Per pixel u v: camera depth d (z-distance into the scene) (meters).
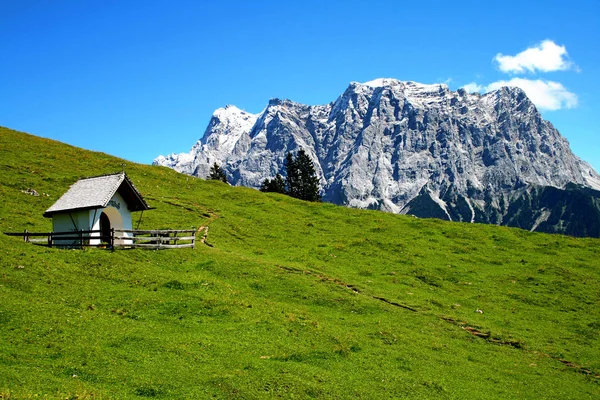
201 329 34.84
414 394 29.66
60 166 86.44
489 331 44.44
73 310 33.78
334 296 47.47
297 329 37.31
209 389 26.05
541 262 66.25
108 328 32.06
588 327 48.06
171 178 97.06
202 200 84.69
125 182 53.84
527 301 53.91
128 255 49.16
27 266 39.88
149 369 27.28
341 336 37.38
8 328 28.98
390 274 58.41
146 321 34.94
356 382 29.97
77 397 22.38
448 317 46.84
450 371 34.50
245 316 38.22
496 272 61.94
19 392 21.66
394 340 38.72
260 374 28.53
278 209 85.44
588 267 65.56
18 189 70.50
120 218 54.16
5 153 86.62
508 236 77.25
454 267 62.62
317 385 28.44
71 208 51.06
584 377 37.03
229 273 49.88
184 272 48.12
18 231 55.41
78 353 27.67
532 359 39.53
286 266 55.38
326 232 74.69
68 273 41.03
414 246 69.62
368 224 79.81
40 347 27.61
